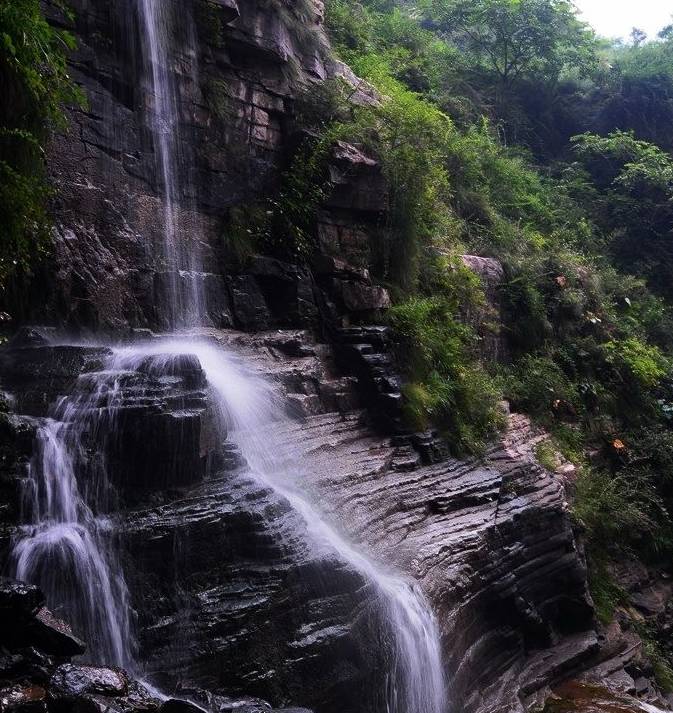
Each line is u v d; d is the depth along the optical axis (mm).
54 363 6918
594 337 16984
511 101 24781
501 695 8367
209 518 6242
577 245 20688
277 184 11703
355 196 11828
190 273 10109
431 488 9484
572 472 12609
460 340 12836
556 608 10094
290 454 8570
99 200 9234
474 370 12664
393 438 10250
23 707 4219
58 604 5434
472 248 15828
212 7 10578
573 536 10742
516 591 9180
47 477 5852
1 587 4754
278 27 11625
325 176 11453
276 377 9461
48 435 5973
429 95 19234
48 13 8844
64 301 8570
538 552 9977
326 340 11133
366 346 10969
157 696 4953
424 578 7719
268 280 11031
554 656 9445
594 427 15141
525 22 23703
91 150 9195
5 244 7484
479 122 22078
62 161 8828
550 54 24375
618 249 21984
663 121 26750
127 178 9625
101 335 8836
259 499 6809
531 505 10086
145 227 9781
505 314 15336
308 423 9516
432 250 13562
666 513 13953
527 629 9383
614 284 19422
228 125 11039
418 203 12586
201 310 10211
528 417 13930
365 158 11828
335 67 13305
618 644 10453
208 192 10742
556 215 21031
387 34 20641
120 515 6098
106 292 9062
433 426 10938
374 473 9141
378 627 6637
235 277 10703
